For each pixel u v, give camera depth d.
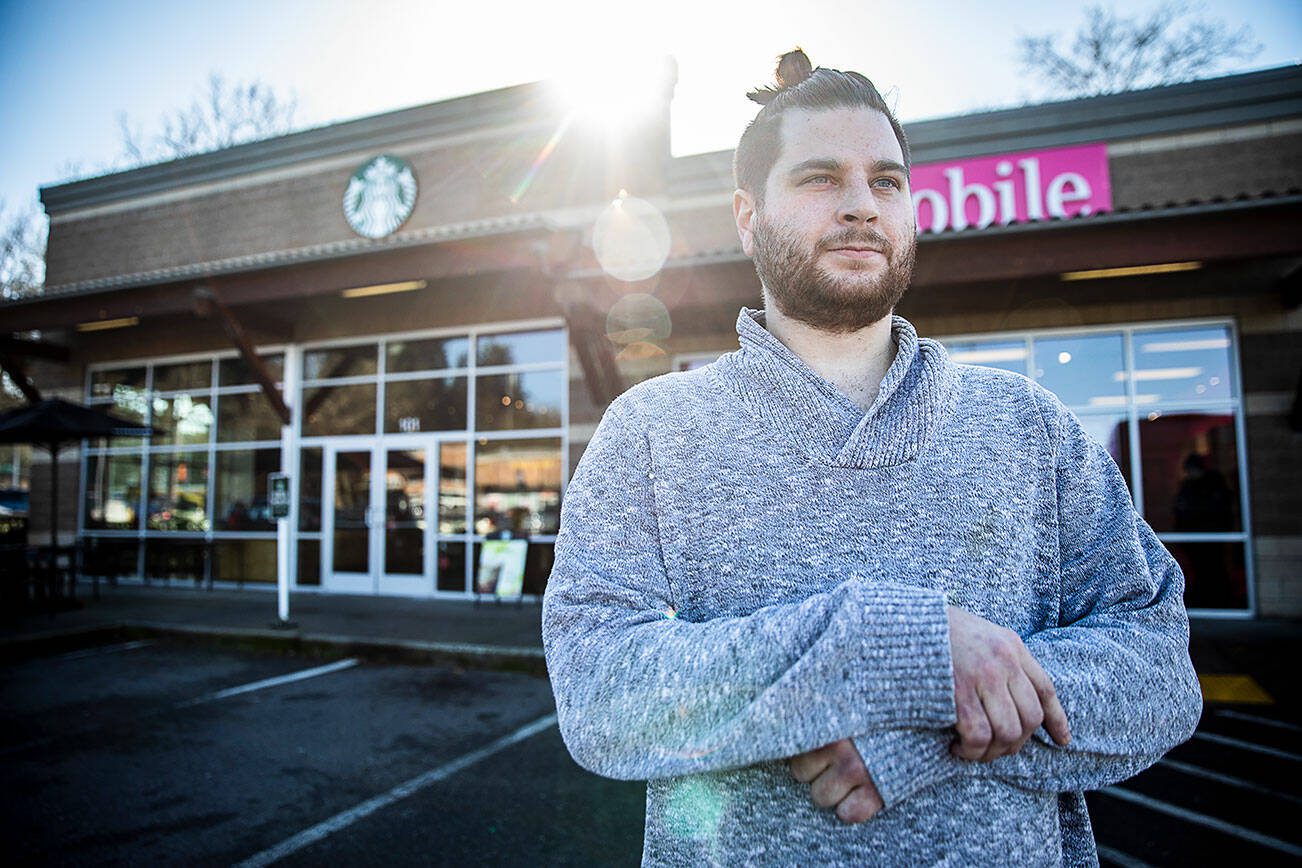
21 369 12.52
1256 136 8.20
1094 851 1.05
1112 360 8.30
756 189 1.17
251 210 11.92
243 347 9.62
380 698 5.76
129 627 8.10
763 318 1.25
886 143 1.11
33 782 4.12
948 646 0.81
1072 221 6.57
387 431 10.84
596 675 0.89
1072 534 1.09
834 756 0.80
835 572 0.96
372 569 10.70
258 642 7.55
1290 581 7.77
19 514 20.12
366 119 11.15
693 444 1.06
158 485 12.07
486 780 4.15
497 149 10.55
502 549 9.73
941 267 7.00
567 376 9.98
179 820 3.66
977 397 1.12
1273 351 7.94
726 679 0.82
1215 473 8.03
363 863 3.25
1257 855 3.27
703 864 0.92
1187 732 0.92
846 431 1.03
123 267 12.67
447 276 8.45
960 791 0.88
